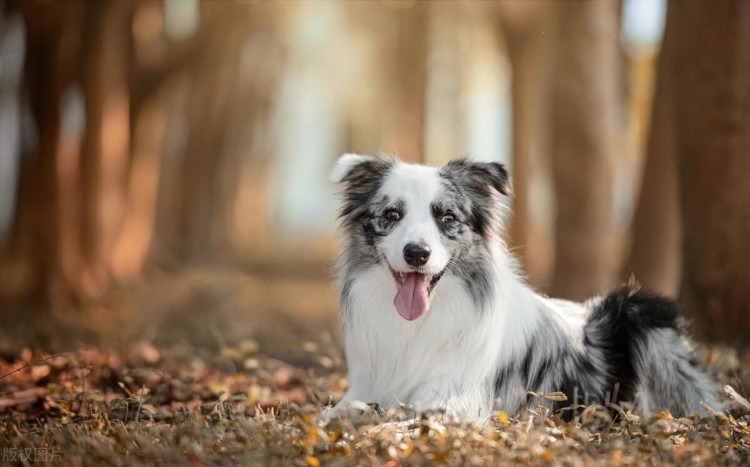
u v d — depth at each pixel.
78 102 17.14
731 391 5.81
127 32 18.92
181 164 29.47
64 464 4.76
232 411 6.25
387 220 6.13
